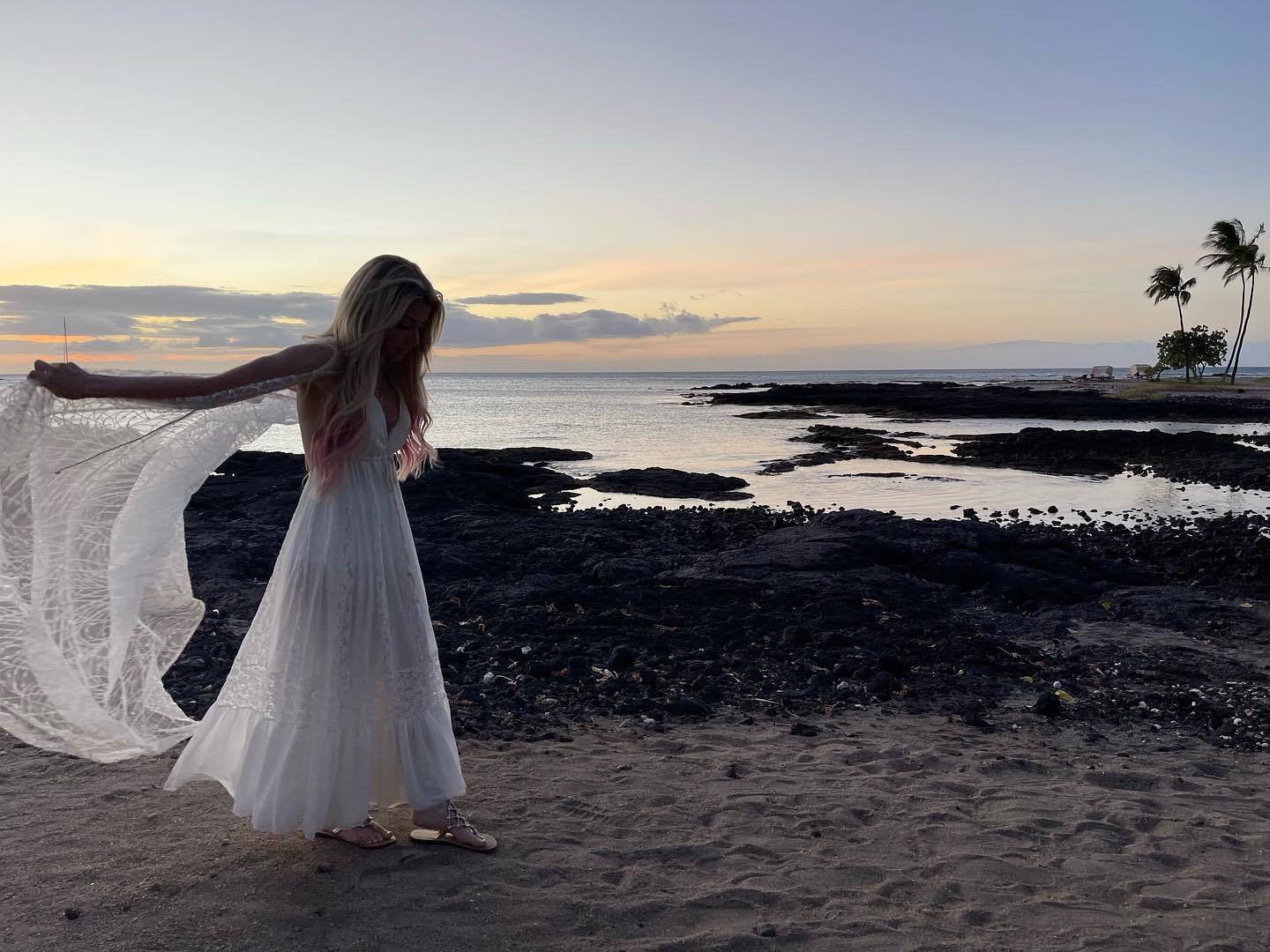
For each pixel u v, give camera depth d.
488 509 14.52
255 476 16.52
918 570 9.89
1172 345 74.75
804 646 7.15
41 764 4.18
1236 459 25.09
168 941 2.70
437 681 3.33
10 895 2.96
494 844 3.39
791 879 3.34
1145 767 4.91
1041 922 3.07
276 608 3.11
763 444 34.19
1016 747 5.18
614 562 9.78
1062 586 9.37
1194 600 8.90
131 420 3.07
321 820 3.03
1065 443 28.80
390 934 2.78
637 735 5.11
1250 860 3.65
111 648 3.05
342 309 3.10
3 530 2.91
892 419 49.97
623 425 46.50
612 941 2.83
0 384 2.84
